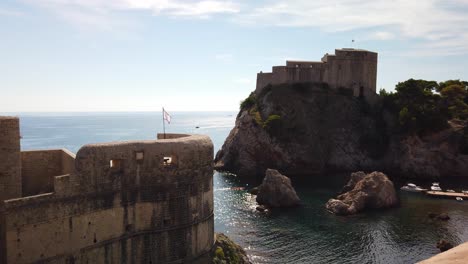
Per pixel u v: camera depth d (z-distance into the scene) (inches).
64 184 1113.4
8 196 1125.7
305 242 2235.5
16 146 1135.6
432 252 2100.1
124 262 1251.8
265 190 3029.0
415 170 4217.5
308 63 5162.4
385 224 2544.3
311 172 4448.8
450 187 3661.4
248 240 2262.6
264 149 4471.0
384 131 4832.7
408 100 4825.3
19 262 1029.8
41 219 1066.7
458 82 5059.1
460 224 2536.9
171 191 1326.3
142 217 1283.2
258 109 4921.3
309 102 4963.1
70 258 1127.0
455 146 4318.4
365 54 5236.2
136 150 1262.3
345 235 2346.2
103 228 1199.6
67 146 7062.0
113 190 1218.6
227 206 2972.4
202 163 1412.4
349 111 4982.8
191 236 1381.6
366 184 2987.2
